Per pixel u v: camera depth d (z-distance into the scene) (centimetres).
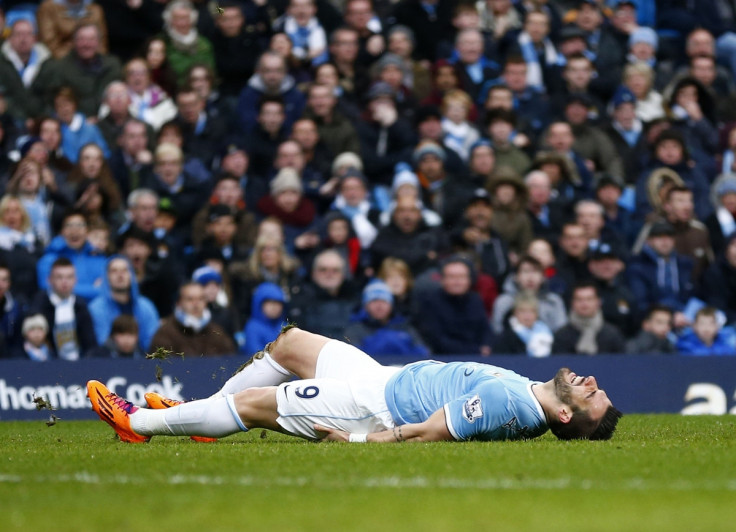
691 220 4466
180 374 3584
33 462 1870
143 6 4981
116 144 4553
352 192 4353
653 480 1614
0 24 4897
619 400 3719
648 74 5066
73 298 3825
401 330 3862
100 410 2197
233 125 4659
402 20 5109
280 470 1717
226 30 4891
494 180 4341
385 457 1850
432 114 4684
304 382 2125
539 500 1434
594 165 4772
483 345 3934
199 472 1706
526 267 3978
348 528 1232
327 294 3978
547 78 5081
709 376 3756
